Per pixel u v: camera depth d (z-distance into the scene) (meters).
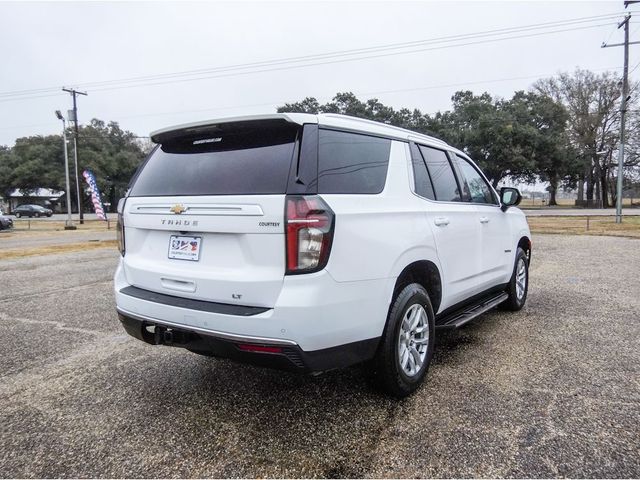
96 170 51.62
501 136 40.19
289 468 2.26
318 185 2.42
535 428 2.56
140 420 2.77
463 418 2.70
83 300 6.15
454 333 4.34
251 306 2.40
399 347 2.89
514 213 5.08
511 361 3.59
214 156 2.76
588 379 3.22
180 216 2.69
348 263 2.46
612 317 4.82
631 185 50.12
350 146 2.76
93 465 2.31
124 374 3.50
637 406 2.80
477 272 4.05
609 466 2.20
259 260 2.38
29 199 57.97
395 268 2.79
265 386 3.23
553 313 5.03
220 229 2.50
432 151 3.68
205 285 2.56
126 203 3.11
